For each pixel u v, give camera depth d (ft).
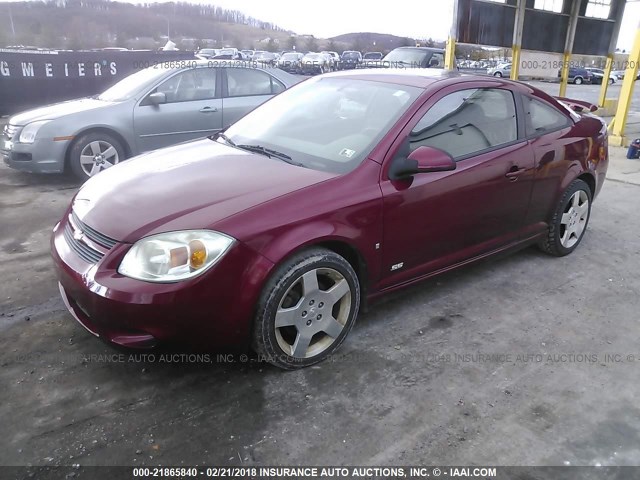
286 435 7.73
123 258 7.95
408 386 8.86
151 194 8.98
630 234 16.31
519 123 12.30
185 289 7.73
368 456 7.41
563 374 9.30
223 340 8.36
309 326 9.04
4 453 7.28
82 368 9.10
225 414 8.11
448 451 7.52
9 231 15.44
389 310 11.30
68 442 7.49
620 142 30.25
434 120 10.56
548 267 13.70
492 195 11.44
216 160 10.39
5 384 8.64
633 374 9.35
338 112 11.18
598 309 11.60
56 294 11.69
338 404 8.39
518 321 11.01
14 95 34.04
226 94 22.47
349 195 9.11
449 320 10.96
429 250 10.68
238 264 8.02
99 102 21.16
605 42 37.09
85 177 20.31
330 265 8.94
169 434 7.69
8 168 23.18
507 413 8.30
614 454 7.54
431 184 10.16
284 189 8.83
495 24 30.19
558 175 13.05
